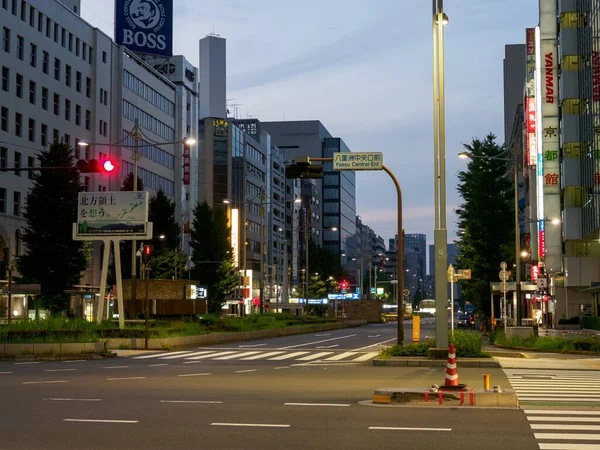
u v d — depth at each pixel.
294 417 12.80
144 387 17.88
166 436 10.89
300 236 159.25
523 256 71.19
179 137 104.38
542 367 25.08
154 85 97.31
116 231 39.03
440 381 19.55
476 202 69.44
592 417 12.95
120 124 86.31
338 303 127.38
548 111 69.75
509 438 10.83
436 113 26.34
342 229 191.12
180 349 36.62
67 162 53.53
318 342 45.12
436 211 26.64
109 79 85.12
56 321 35.41
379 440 10.63
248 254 121.62
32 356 28.88
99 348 30.50
